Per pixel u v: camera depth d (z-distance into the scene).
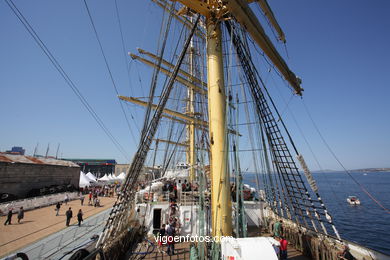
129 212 9.79
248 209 11.80
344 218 28.56
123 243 8.45
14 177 24.48
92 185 44.59
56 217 17.42
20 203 19.59
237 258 4.64
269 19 10.00
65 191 31.39
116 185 43.84
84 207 22.69
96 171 85.44
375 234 21.30
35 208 21.14
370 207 36.72
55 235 12.16
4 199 22.34
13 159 25.84
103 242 5.99
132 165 7.34
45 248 9.77
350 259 5.56
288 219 9.19
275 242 5.57
